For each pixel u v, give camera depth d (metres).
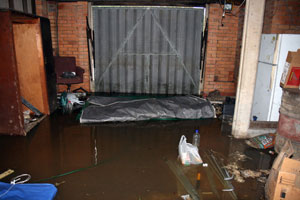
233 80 6.36
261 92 4.10
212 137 3.92
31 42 4.30
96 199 2.40
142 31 6.04
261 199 2.47
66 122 4.40
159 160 3.16
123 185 2.62
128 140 3.73
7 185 2.46
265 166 3.08
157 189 2.57
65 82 5.46
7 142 3.59
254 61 3.55
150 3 5.73
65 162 3.07
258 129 3.85
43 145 3.52
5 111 3.72
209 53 6.02
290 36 3.53
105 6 5.85
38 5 5.37
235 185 2.67
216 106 5.41
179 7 5.86
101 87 6.43
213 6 5.72
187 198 2.44
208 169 2.97
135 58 6.22
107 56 6.20
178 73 6.33
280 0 4.91
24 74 4.48
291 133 3.17
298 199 2.18
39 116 4.60
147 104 4.79
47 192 2.37
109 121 4.46
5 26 3.33
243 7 5.62
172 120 4.62
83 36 5.95
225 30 6.05
